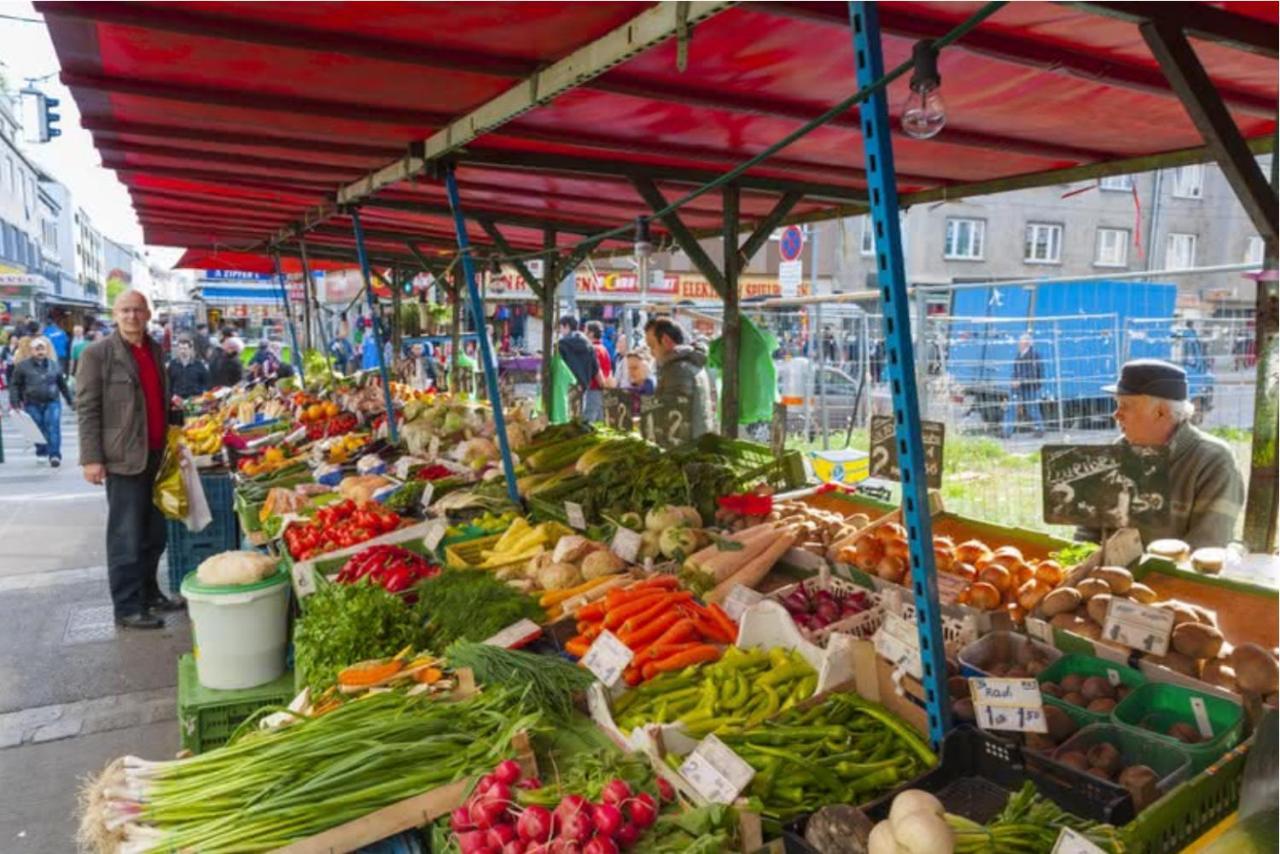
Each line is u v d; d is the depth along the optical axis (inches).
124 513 253.1
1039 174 225.3
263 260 616.1
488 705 111.5
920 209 1123.3
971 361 398.0
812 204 297.7
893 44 128.0
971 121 171.2
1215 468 158.7
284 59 137.4
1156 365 161.6
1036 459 358.6
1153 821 75.9
